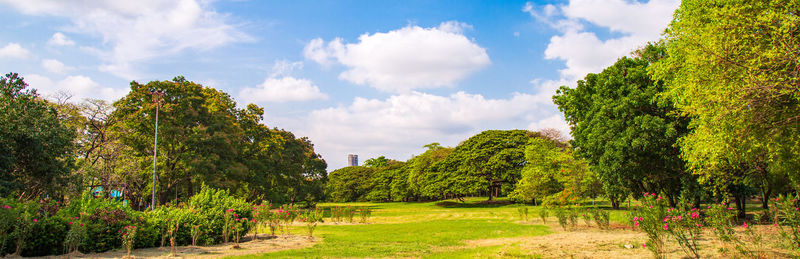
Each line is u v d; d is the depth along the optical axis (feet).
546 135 159.43
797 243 23.97
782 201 24.45
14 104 52.08
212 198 48.08
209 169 94.38
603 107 58.80
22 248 30.01
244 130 130.31
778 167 39.24
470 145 181.27
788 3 25.96
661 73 41.29
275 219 55.36
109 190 91.56
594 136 59.52
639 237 37.37
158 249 37.35
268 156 144.36
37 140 52.60
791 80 23.67
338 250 37.99
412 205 207.21
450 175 182.80
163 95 87.35
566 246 33.94
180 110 96.02
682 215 26.43
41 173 55.16
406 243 44.04
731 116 28.12
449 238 48.42
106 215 35.91
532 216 86.17
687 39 32.58
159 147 96.02
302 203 214.28
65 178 59.41
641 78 58.70
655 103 54.39
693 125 37.47
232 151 104.88
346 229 66.44
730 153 33.09
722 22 27.78
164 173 95.35
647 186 66.74
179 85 99.04
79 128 90.07
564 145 147.54
